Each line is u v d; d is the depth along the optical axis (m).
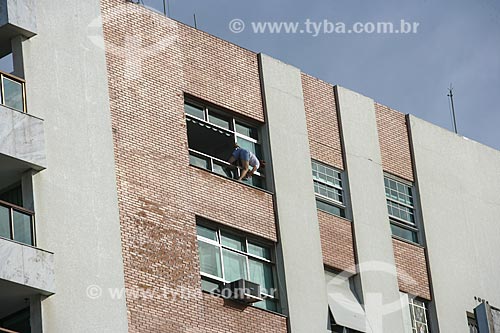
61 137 44.53
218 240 47.41
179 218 46.44
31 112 44.12
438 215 54.19
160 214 46.00
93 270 43.50
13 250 41.66
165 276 45.25
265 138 50.22
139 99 47.19
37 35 45.34
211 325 45.75
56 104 44.84
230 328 46.19
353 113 53.22
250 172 49.06
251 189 48.78
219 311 46.19
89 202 44.31
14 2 44.97
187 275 45.84
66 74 45.56
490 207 56.41
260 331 46.88
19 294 42.09
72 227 43.56
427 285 52.44
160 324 44.47
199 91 48.97
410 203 53.81
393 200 53.22
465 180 55.97
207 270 46.66
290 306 47.91
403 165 54.06
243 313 46.75
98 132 45.53
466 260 54.25
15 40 45.00
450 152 56.03
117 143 45.94
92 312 42.97
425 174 54.50
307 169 50.66
